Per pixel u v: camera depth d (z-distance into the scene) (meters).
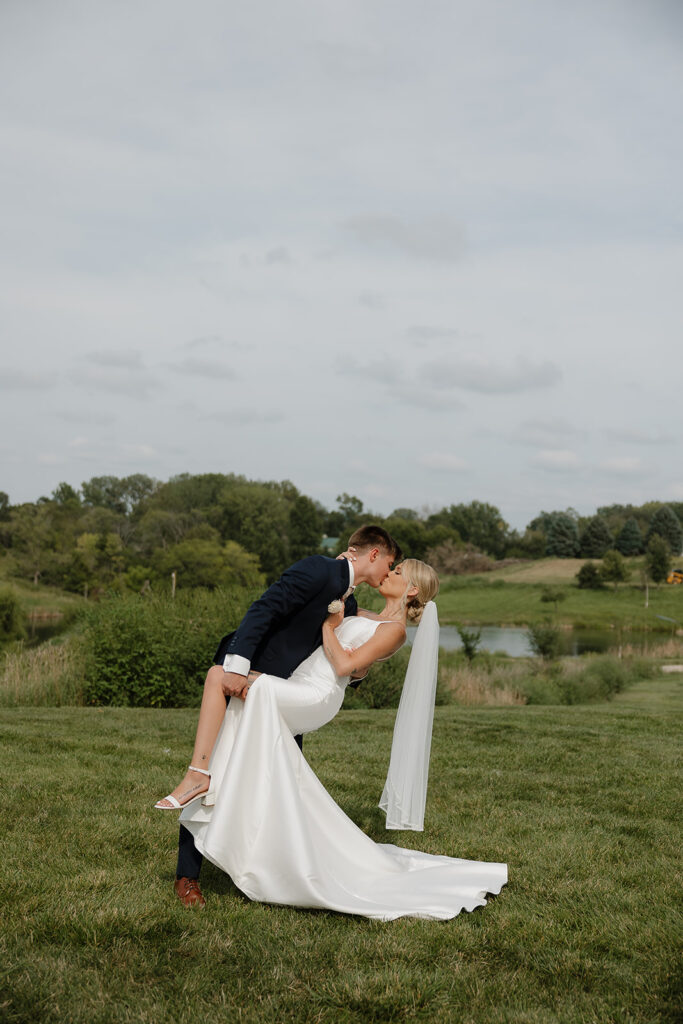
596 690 19.81
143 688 13.16
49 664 13.78
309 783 3.87
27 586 74.25
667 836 5.18
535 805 5.97
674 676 26.34
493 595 82.44
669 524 118.31
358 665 3.96
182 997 2.81
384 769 7.07
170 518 96.44
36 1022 2.60
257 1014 2.72
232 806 3.56
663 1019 2.81
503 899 3.96
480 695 18.20
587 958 3.29
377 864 4.01
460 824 5.37
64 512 99.56
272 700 3.71
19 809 5.09
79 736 8.30
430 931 3.49
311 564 3.86
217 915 3.52
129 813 5.13
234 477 122.50
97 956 3.08
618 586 84.75
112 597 14.30
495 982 3.04
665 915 3.78
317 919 3.57
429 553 105.81
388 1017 2.76
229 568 76.19
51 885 3.77
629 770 7.49
